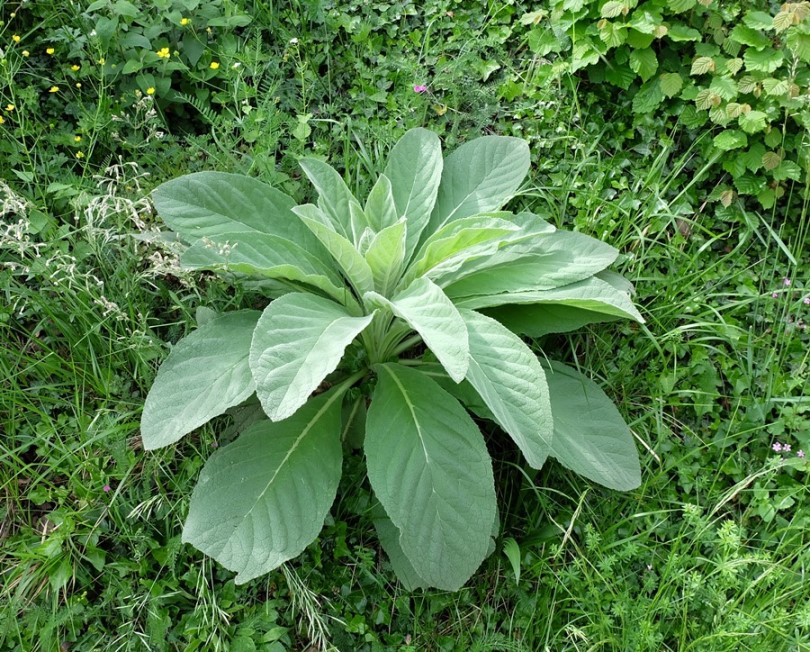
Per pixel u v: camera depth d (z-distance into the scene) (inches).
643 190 50.7
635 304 47.3
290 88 51.4
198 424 34.7
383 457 35.5
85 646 35.5
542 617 39.3
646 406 45.4
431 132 45.0
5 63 44.4
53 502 39.1
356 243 40.8
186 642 36.2
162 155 47.0
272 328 33.2
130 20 48.8
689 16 52.4
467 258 38.1
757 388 46.5
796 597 39.5
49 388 40.9
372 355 41.8
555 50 53.0
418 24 55.9
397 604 38.5
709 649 37.2
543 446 34.4
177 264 39.3
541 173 51.4
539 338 46.2
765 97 49.0
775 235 48.7
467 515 34.8
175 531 38.3
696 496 43.3
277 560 33.8
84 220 43.7
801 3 47.8
